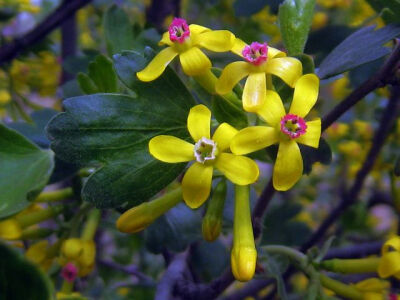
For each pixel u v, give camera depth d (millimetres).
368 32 71
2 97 149
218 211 65
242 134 59
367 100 151
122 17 96
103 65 77
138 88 67
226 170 59
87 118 65
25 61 130
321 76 70
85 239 84
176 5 143
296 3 70
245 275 60
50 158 72
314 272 78
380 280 78
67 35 156
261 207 76
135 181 65
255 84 60
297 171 58
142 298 152
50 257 85
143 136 66
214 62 106
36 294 53
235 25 167
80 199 85
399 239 71
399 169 75
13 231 80
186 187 59
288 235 134
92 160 65
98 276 139
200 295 90
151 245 100
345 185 175
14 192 70
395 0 72
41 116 98
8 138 72
